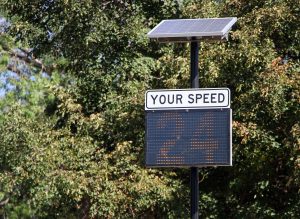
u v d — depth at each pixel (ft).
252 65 52.21
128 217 54.13
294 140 49.78
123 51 61.36
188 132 37.63
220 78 53.26
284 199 55.36
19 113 58.90
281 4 54.29
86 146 55.26
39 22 63.05
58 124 61.36
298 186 52.11
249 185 55.88
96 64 61.57
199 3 58.80
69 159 54.65
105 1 62.39
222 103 37.55
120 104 57.31
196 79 38.65
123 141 56.49
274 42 55.67
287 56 56.29
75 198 53.47
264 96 50.55
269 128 52.54
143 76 59.72
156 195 52.95
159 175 55.52
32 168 54.49
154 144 37.81
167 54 57.36
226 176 58.23
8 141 55.88
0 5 69.05
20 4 62.69
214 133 37.40
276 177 55.16
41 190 53.98
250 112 51.85
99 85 61.21
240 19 54.75
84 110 61.82
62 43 62.54
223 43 53.72
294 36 54.70
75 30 61.00
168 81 53.88
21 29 63.05
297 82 50.90
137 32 60.80
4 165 60.18
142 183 52.54
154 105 38.04
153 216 56.95
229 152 37.17
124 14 61.98
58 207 59.98
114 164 55.21
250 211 54.39
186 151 37.52
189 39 38.63
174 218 54.08
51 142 55.31
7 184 55.93
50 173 53.78
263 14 53.67
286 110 51.80
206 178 58.90
